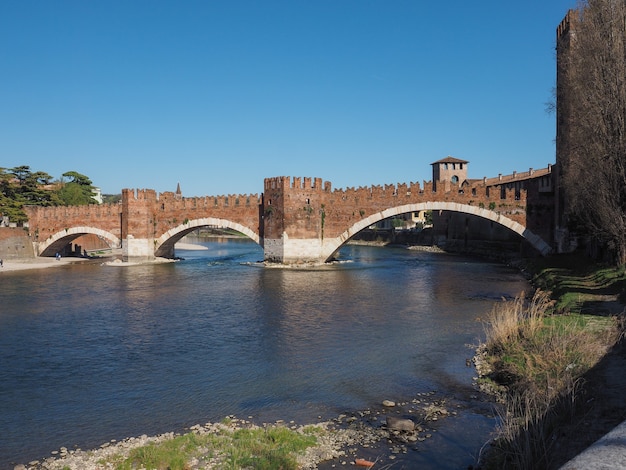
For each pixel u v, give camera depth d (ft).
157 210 262.06
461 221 367.86
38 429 55.36
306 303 134.10
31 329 105.19
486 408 58.54
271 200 234.79
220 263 254.06
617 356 59.72
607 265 141.18
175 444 48.73
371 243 465.47
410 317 113.60
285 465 44.11
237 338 96.02
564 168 178.81
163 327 106.42
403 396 63.82
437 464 45.01
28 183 354.95
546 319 82.79
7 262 256.52
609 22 129.80
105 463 45.88
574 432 41.50
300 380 70.95
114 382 71.15
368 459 46.19
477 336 94.32
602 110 128.47
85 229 270.67
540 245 213.46
